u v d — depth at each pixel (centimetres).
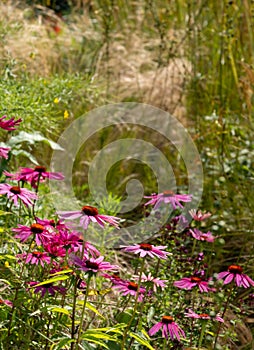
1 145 353
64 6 775
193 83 569
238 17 587
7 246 296
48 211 396
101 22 669
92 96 507
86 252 241
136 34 668
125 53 635
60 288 244
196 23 586
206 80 576
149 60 638
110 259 370
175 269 316
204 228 436
